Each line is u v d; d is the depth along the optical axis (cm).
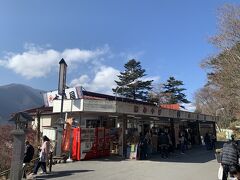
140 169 1803
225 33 4209
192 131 4159
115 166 1909
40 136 2317
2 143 2030
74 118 2431
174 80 8300
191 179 1522
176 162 2214
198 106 7850
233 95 5116
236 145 1218
